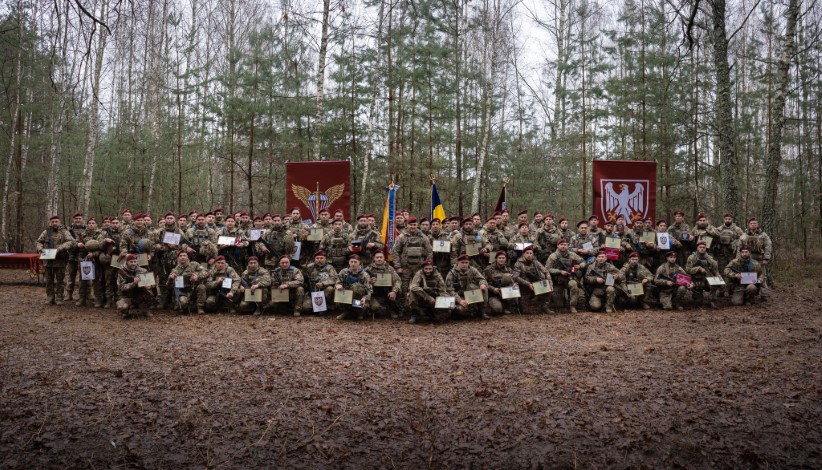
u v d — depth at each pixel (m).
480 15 17.19
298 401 5.85
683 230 13.48
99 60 13.82
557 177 27.44
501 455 4.68
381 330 9.86
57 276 12.78
